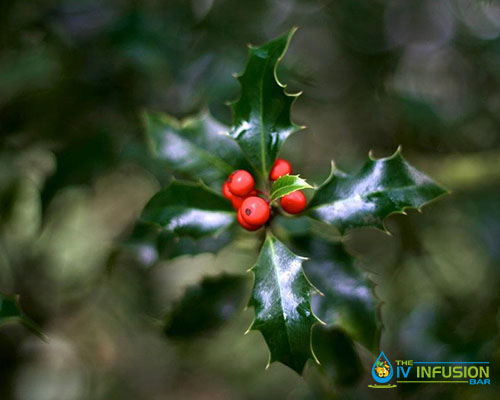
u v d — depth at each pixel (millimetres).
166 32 386
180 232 297
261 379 640
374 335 299
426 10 505
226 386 670
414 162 472
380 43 508
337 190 294
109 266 355
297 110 451
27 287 450
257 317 272
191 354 561
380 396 408
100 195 462
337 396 380
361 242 514
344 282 304
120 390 644
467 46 494
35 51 389
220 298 321
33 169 400
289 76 382
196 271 552
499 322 381
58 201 426
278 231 314
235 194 284
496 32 478
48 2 388
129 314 483
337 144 494
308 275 305
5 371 510
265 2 458
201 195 300
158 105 385
